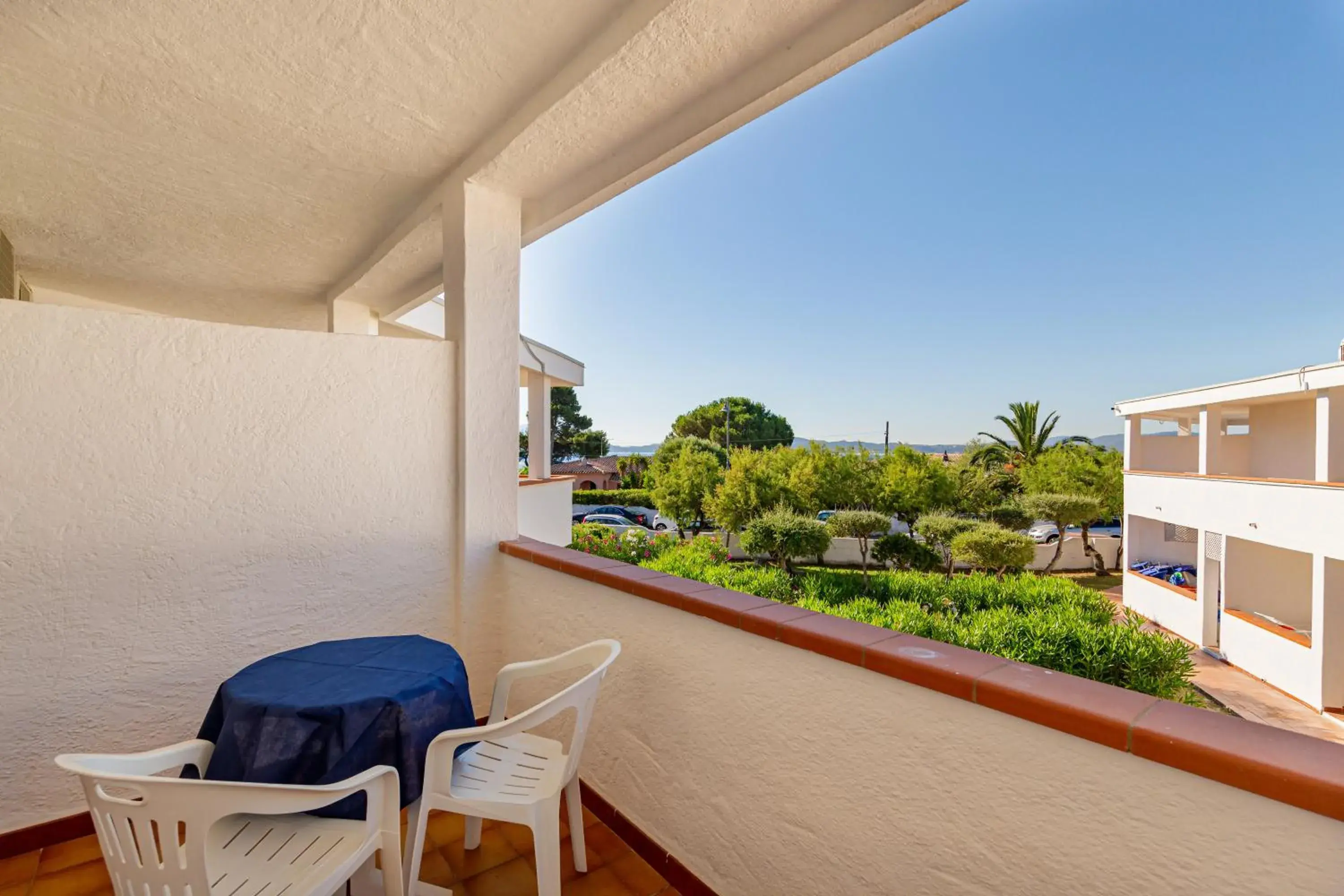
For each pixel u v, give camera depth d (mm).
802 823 1530
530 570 2756
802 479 19188
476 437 2945
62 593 2186
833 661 1446
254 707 1584
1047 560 19141
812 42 1828
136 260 4309
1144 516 13992
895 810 1331
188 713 2418
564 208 2879
